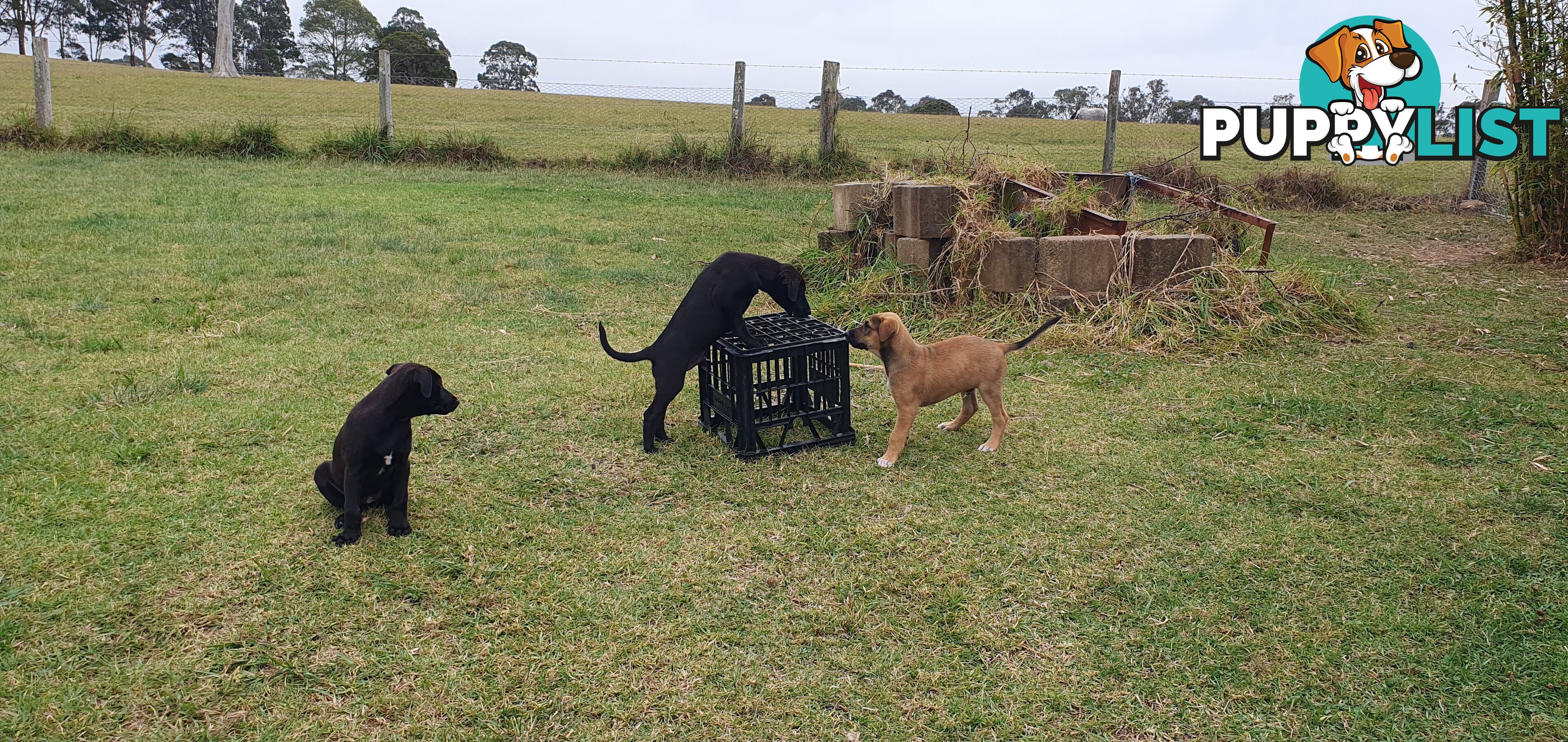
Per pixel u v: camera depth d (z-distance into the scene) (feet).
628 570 12.23
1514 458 15.97
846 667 10.39
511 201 42.50
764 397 17.49
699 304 15.85
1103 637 10.97
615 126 77.05
